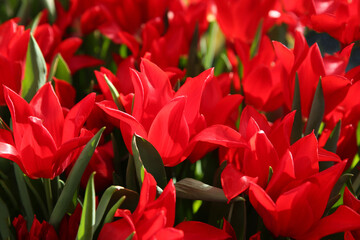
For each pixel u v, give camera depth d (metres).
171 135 0.84
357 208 0.85
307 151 0.83
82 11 1.16
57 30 1.05
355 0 0.92
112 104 0.87
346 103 0.92
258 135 0.84
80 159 0.83
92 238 0.83
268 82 0.97
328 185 0.82
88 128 0.93
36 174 0.85
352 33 0.94
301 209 0.82
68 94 0.97
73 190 0.84
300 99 0.89
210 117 0.91
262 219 0.86
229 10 1.09
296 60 0.90
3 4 1.21
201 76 0.85
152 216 0.80
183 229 0.83
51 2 1.14
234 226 0.86
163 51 1.01
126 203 0.85
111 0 1.11
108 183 0.91
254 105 0.99
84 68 1.10
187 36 1.10
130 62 0.96
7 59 0.91
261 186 0.85
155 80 0.86
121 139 0.96
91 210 0.81
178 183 0.85
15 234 0.88
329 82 0.89
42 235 0.85
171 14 1.14
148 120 0.86
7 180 0.89
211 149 0.90
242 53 1.02
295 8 1.05
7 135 0.86
